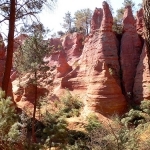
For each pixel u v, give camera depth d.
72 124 28.52
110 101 32.72
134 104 34.91
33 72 26.55
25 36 9.27
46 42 26.30
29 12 7.91
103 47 41.00
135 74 38.69
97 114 32.12
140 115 27.66
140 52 40.84
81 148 14.29
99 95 33.41
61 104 37.75
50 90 44.62
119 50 42.28
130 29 42.81
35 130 23.52
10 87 30.14
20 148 4.62
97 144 9.63
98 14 46.28
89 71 42.41
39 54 25.42
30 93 40.34
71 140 19.06
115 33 44.75
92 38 44.66
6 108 4.22
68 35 63.72
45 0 7.66
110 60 39.88
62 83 44.78
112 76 36.91
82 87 42.44
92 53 43.22
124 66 39.62
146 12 3.49
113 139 8.23
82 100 39.06
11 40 6.90
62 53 52.03
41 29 8.92
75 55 58.34
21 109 30.14
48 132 17.91
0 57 31.81
